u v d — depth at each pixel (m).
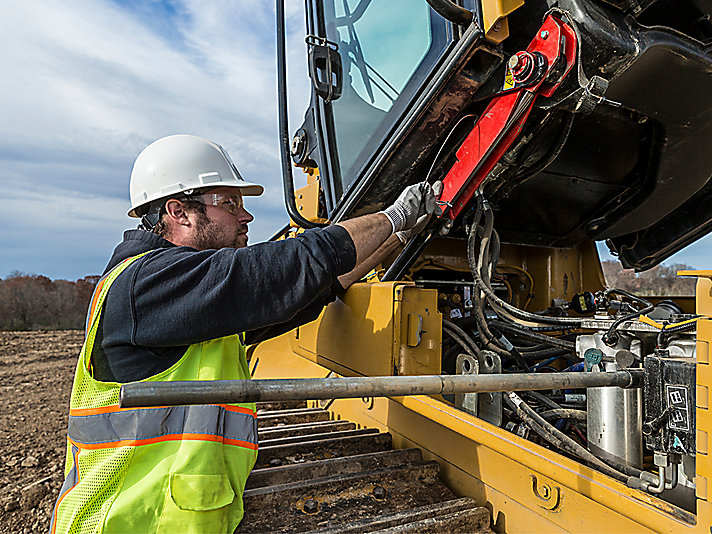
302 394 0.94
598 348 1.47
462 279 2.75
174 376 1.27
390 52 1.86
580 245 3.04
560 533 1.41
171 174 1.58
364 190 1.95
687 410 1.07
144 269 1.26
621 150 2.13
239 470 1.30
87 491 1.21
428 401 1.83
